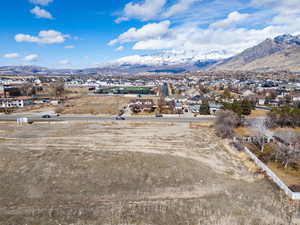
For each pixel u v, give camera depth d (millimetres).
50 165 35125
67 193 27391
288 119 60688
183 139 51031
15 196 26641
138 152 41469
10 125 64125
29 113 84000
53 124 65688
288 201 25766
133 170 33562
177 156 39906
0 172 32812
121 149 43500
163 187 29000
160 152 42188
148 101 111312
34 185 29250
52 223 21422
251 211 23672
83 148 43812
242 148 44281
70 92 165375
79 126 63094
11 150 42219
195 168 34562
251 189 28750
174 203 25172
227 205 24844
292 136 47469
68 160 37219
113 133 55562
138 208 24141
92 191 27906
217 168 35562
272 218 22484
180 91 159875
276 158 37531
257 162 36781
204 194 27422
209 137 53156
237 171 34688
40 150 42375
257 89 150750
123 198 26359
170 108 91875
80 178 31156
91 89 181375
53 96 139500
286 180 30500
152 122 68250
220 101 107875
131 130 58781
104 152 41344
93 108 94500
